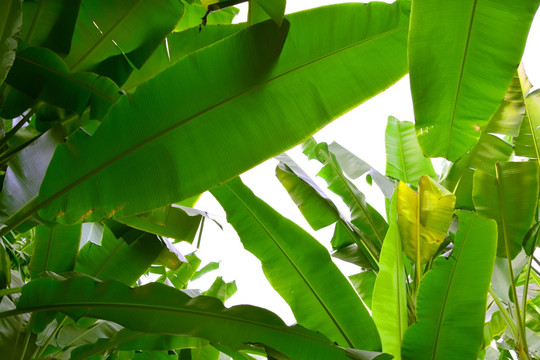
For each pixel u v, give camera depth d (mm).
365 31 3246
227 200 4793
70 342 4078
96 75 3516
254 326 3418
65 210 3016
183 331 3385
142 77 3834
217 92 3160
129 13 3449
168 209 3875
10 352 3688
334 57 3227
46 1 3281
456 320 4188
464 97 3305
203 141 3137
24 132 4086
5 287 3475
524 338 4562
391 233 4539
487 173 4809
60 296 3137
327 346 3447
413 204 4594
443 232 4492
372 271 5770
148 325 3350
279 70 3195
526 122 4746
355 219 5848
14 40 2893
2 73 2889
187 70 3164
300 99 3184
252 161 3129
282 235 4762
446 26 3164
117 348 4047
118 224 4172
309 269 4727
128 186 3068
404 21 3250
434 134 3424
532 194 4637
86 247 4355
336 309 4645
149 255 4375
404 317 4520
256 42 3191
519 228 4613
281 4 2938
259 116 3166
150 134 3115
